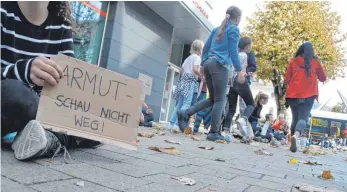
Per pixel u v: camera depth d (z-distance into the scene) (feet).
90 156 7.66
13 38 6.81
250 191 6.64
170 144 13.50
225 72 17.58
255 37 59.72
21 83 6.79
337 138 76.33
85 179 5.64
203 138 19.56
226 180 7.44
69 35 7.68
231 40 17.15
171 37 36.81
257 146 21.30
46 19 7.27
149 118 24.61
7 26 6.73
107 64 27.58
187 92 22.08
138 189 5.52
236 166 9.98
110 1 27.94
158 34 34.09
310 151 23.52
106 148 9.24
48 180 5.23
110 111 7.65
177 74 44.09
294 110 21.71
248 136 22.80
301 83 20.86
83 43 26.08
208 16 36.81
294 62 21.45
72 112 7.20
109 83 7.67
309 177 10.09
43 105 6.84
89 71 7.45
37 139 6.07
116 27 28.04
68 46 7.63
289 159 15.20
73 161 6.82
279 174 9.69
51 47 7.46
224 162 10.47
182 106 22.58
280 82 60.59
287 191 7.13
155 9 32.45
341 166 15.88
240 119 22.50
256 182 7.73
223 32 17.38
